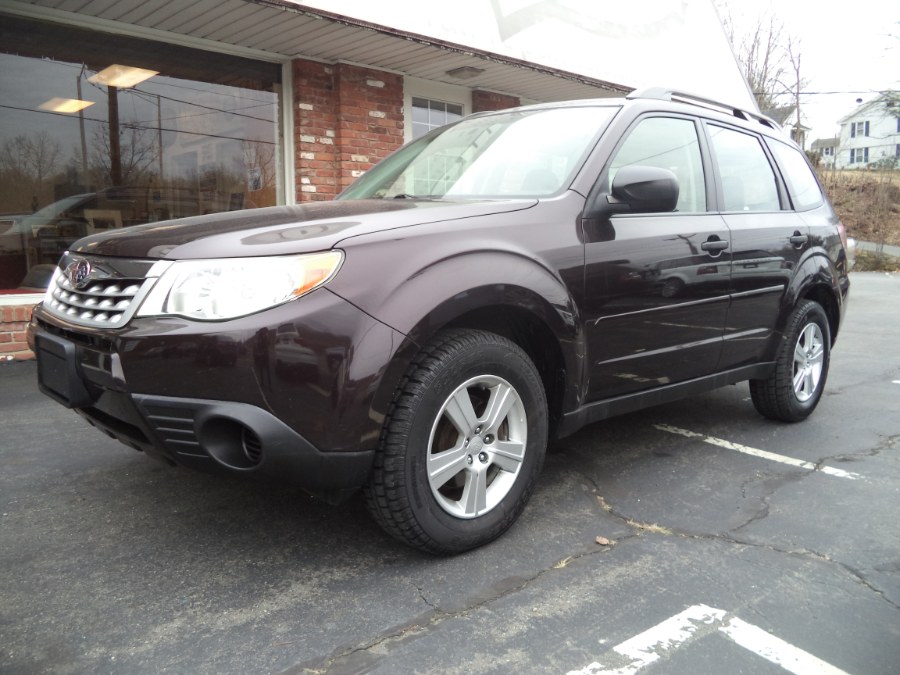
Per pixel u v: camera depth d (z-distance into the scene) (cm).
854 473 358
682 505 315
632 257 304
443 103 916
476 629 218
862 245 2700
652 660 203
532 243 271
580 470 357
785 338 414
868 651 209
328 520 294
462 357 247
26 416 438
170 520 293
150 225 282
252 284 217
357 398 223
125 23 658
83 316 248
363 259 230
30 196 634
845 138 5897
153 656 204
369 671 197
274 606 230
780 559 266
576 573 253
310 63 771
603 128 321
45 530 284
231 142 758
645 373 324
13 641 210
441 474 250
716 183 371
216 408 215
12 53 612
